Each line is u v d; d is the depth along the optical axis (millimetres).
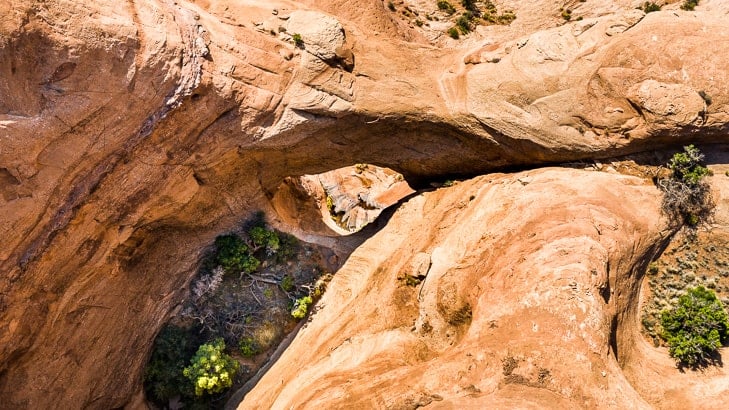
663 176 16516
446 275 16000
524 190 16688
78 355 14680
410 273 16812
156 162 14031
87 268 14055
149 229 15891
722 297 15562
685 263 16078
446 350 14938
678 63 15617
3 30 9953
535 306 13820
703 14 16281
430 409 12883
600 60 16109
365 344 15898
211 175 15906
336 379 14672
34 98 10891
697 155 16078
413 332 15836
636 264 15742
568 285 13781
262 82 15148
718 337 14391
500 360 13266
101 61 11602
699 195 16172
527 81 16797
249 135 15461
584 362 12953
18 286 12375
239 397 16781
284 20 16312
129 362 16156
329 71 16156
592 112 16328
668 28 15898
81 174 12695
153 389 16734
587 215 15344
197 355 16156
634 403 12688
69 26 11039
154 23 12789
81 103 11633
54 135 11453
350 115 16672
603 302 14016
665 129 15672
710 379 14320
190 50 13492
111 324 15438
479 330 14219
